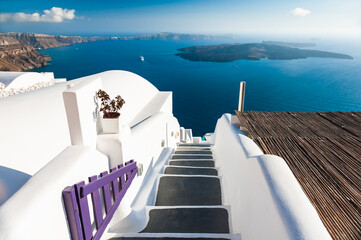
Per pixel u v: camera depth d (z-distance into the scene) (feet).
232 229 8.69
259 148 9.44
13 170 6.40
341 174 6.89
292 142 9.20
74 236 5.15
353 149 8.48
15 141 10.23
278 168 6.53
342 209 5.35
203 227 8.79
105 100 8.82
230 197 10.48
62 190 4.77
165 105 30.96
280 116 12.61
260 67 643.45
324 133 10.10
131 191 9.98
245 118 12.32
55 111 13.80
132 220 8.51
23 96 14.70
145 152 13.06
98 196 6.20
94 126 8.02
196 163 17.78
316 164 7.50
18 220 3.55
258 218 6.10
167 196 11.54
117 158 8.39
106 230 7.87
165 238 7.60
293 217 4.59
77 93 6.57
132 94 26.81
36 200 4.04
